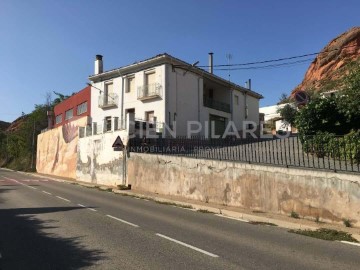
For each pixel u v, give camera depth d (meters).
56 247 7.55
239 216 11.84
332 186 10.23
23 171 49.94
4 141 75.50
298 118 15.57
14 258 6.76
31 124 60.09
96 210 12.85
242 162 13.45
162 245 7.73
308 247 7.76
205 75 33.50
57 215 11.72
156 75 29.45
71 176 33.22
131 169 21.41
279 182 11.76
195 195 15.55
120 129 23.48
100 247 7.54
